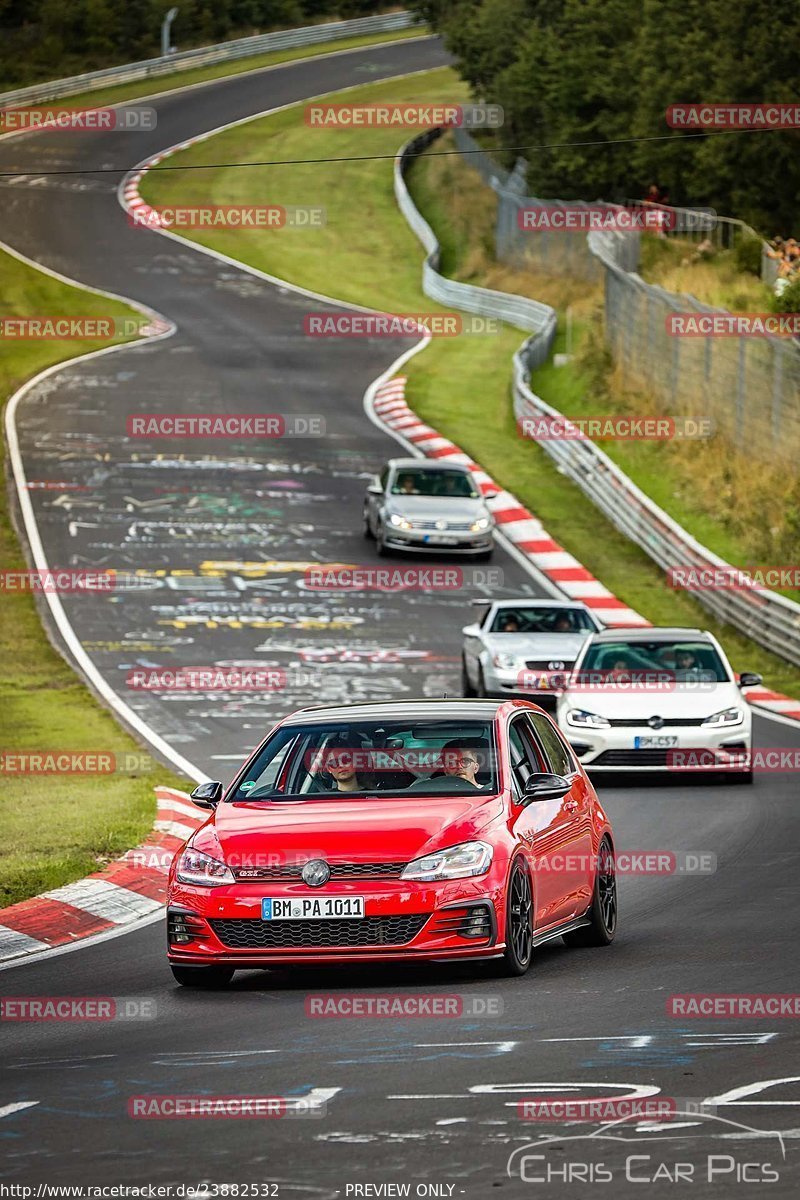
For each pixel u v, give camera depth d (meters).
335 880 33.59
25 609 104.44
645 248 195.12
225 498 133.00
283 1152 21.88
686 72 194.75
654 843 53.22
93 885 45.94
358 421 160.50
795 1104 23.81
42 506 128.62
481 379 180.25
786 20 179.38
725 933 39.69
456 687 88.81
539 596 111.88
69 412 158.62
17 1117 24.11
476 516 119.44
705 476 133.75
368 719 38.03
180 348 188.88
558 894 36.88
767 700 89.19
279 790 37.09
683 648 70.88
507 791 36.03
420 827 34.25
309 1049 28.17
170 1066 27.28
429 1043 28.33
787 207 184.62
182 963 34.22
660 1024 29.47
